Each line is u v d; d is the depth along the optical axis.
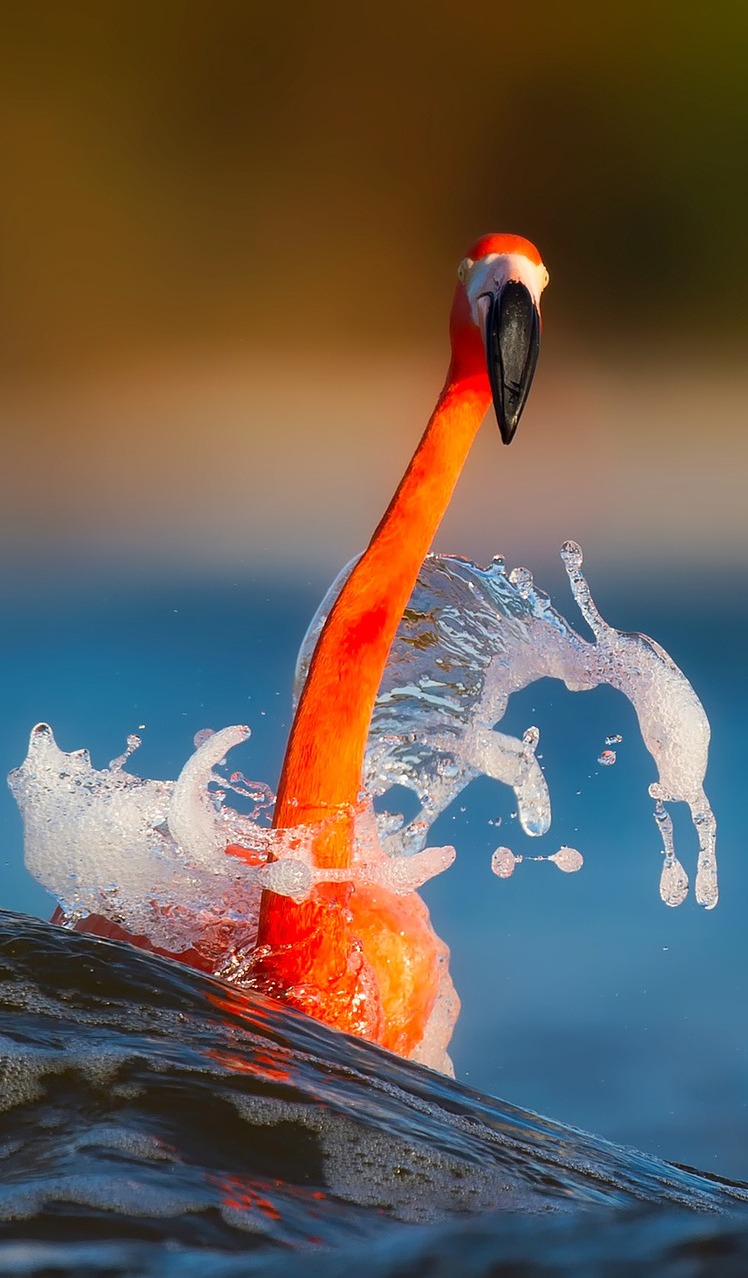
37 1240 5.78
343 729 7.01
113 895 7.05
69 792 7.06
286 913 6.99
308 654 7.18
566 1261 5.07
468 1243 5.54
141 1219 6.04
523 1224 6.18
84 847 7.05
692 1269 4.89
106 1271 5.44
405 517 7.04
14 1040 6.61
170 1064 6.61
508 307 6.98
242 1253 5.82
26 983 6.67
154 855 7.05
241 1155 6.55
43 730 7.07
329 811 7.00
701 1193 6.62
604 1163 6.62
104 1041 6.62
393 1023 7.09
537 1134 6.64
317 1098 6.60
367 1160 6.56
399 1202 6.54
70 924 7.14
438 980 7.14
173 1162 6.53
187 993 6.70
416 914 7.15
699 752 7.14
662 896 7.15
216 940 7.04
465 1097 6.67
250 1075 6.61
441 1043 7.16
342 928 7.01
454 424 7.05
